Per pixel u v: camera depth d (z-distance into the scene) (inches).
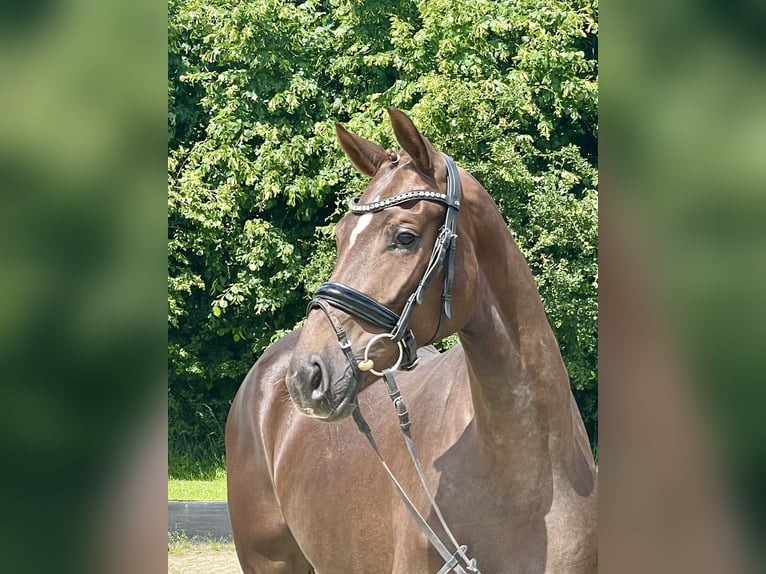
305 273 449.1
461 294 87.7
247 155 492.7
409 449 95.5
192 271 489.1
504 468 91.4
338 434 120.6
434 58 446.3
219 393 512.4
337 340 83.7
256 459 142.3
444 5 427.5
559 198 384.5
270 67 480.7
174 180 451.8
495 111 393.1
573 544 91.2
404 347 86.0
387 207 86.3
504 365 90.3
